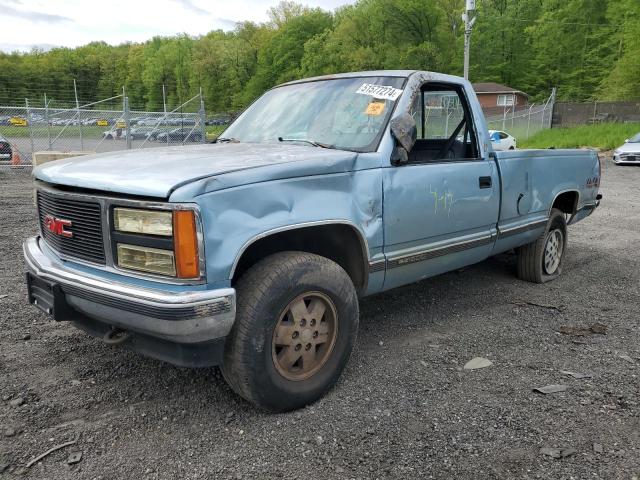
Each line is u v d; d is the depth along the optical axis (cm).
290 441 282
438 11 5800
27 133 2261
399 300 516
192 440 283
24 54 12044
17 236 754
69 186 302
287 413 311
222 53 9244
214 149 362
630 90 4031
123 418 303
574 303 513
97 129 2367
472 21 2450
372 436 287
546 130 3444
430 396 330
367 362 379
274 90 477
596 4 5612
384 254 359
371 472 258
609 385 344
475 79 6294
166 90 11238
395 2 5819
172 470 259
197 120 2117
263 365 290
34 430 289
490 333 436
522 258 570
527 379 353
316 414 309
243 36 9556
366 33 6600
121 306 271
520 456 270
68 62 11806
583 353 396
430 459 267
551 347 408
